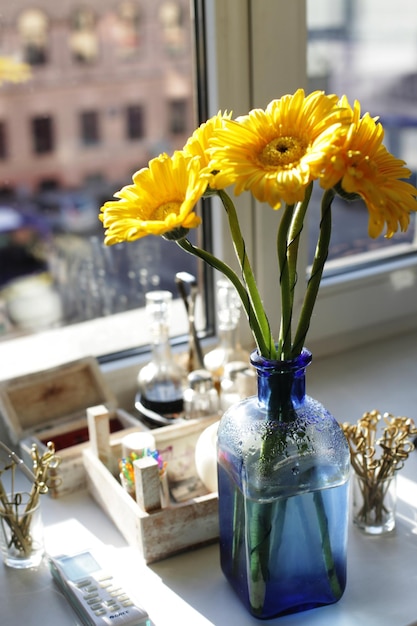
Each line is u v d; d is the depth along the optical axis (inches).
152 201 28.1
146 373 40.1
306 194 27.4
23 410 39.5
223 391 39.2
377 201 25.1
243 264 28.5
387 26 48.0
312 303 28.6
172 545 33.3
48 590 32.2
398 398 43.6
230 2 40.1
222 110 41.5
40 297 48.4
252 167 25.6
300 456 29.3
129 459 35.0
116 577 32.1
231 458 29.9
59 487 37.0
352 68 47.6
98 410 36.2
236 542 30.6
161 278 46.4
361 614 30.5
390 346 49.6
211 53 40.8
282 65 42.0
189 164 26.8
